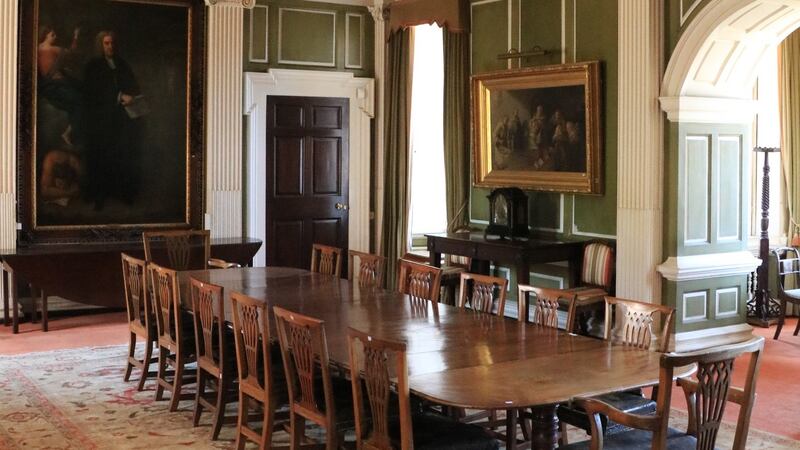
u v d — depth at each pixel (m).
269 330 4.14
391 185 9.02
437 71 9.25
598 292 6.58
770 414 5.04
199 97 8.33
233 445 4.48
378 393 3.21
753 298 7.85
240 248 8.08
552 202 7.41
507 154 7.71
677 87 6.23
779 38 6.37
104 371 5.91
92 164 7.93
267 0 8.63
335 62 9.00
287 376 3.80
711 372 3.03
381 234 9.16
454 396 3.04
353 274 9.14
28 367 5.99
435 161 9.30
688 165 6.38
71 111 7.82
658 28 6.32
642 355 3.66
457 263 7.88
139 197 8.15
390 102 8.96
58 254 7.26
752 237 8.36
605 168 6.90
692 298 6.47
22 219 7.66
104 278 7.48
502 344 3.85
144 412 5.02
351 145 9.09
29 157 7.66
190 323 5.42
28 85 7.62
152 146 8.17
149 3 8.06
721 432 4.69
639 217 6.39
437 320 4.38
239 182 8.50
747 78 6.60
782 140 8.13
